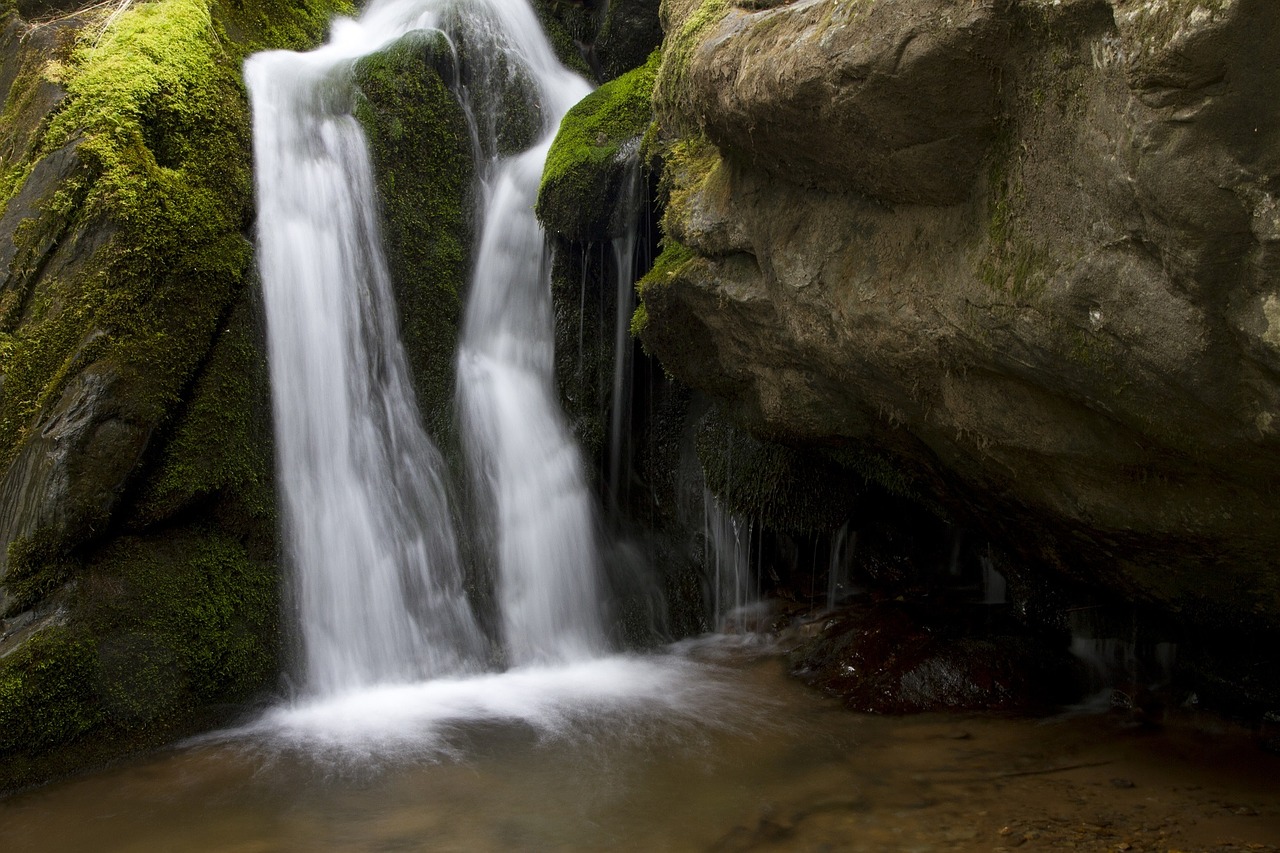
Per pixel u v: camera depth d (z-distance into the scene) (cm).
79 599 469
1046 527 447
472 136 705
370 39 770
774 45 358
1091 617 555
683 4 495
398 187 652
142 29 579
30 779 432
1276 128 220
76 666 453
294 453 566
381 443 605
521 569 634
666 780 430
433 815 398
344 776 439
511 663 602
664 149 547
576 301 664
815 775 432
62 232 512
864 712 517
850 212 382
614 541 689
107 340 491
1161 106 233
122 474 487
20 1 645
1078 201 277
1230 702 478
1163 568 407
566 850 366
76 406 478
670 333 530
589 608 654
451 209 680
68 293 501
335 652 552
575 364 664
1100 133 259
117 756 458
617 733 490
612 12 833
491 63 738
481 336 684
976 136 307
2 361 500
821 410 484
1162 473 331
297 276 581
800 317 424
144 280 506
